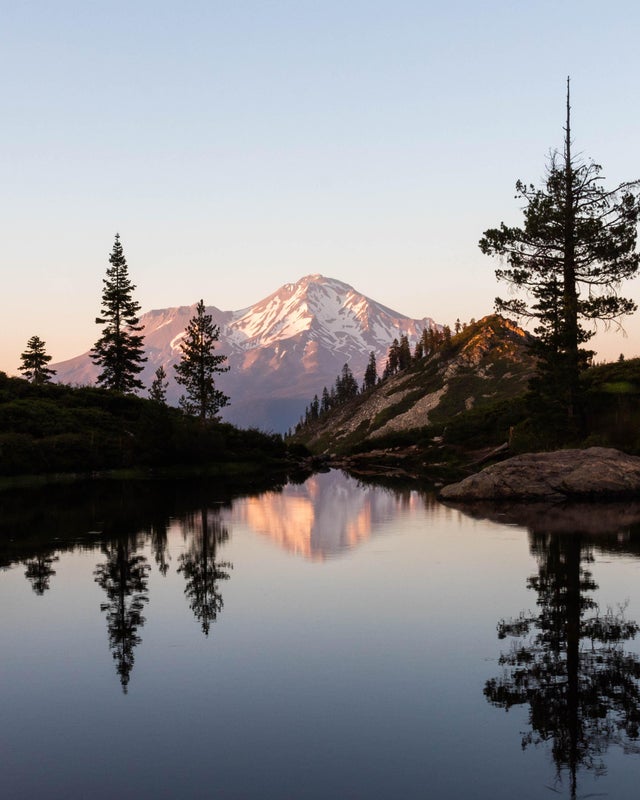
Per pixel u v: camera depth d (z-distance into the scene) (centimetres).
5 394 6244
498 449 5075
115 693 969
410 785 725
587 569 1695
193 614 1345
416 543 2108
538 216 4419
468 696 950
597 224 4319
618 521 2484
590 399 4881
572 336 4456
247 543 2133
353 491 4009
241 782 732
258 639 1191
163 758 785
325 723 870
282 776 744
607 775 748
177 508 3078
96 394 6950
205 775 747
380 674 1029
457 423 6906
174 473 5606
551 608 1363
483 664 1067
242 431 7506
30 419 5609
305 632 1227
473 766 766
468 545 2055
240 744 817
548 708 912
